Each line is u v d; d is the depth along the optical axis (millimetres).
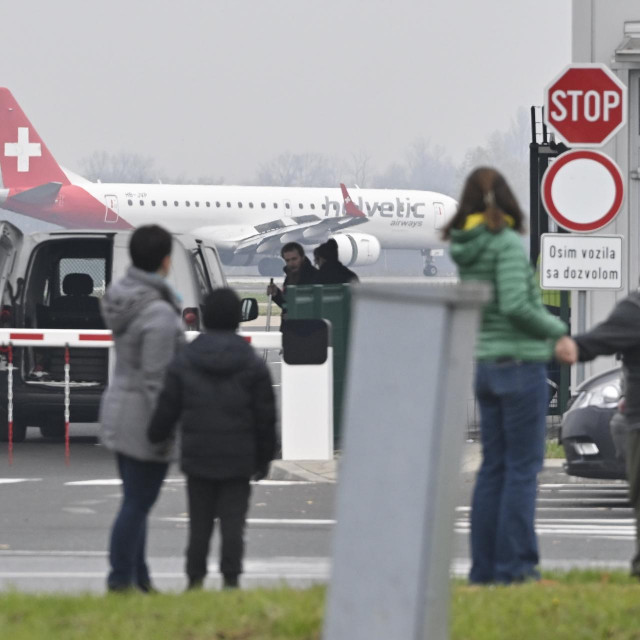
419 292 15289
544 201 48656
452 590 25156
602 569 29375
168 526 39344
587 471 44312
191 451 26859
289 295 55531
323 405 53219
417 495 15320
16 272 60031
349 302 58312
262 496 45312
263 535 37469
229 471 26844
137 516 27234
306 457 53281
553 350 26969
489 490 27547
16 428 61719
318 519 40469
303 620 21859
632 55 61031
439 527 15344
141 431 27031
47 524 39469
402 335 15438
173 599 25078
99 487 47219
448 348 15227
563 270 48938
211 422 26766
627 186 61812
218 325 27031
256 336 55031
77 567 32594
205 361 26750
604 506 44000
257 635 21625
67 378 57125
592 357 25562
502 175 26922
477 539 27719
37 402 58375
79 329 60875
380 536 15562
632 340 25438
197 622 22594
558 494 46688
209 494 27344
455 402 15328
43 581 30578
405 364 15414
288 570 32031
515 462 27125
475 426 58312
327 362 53062
